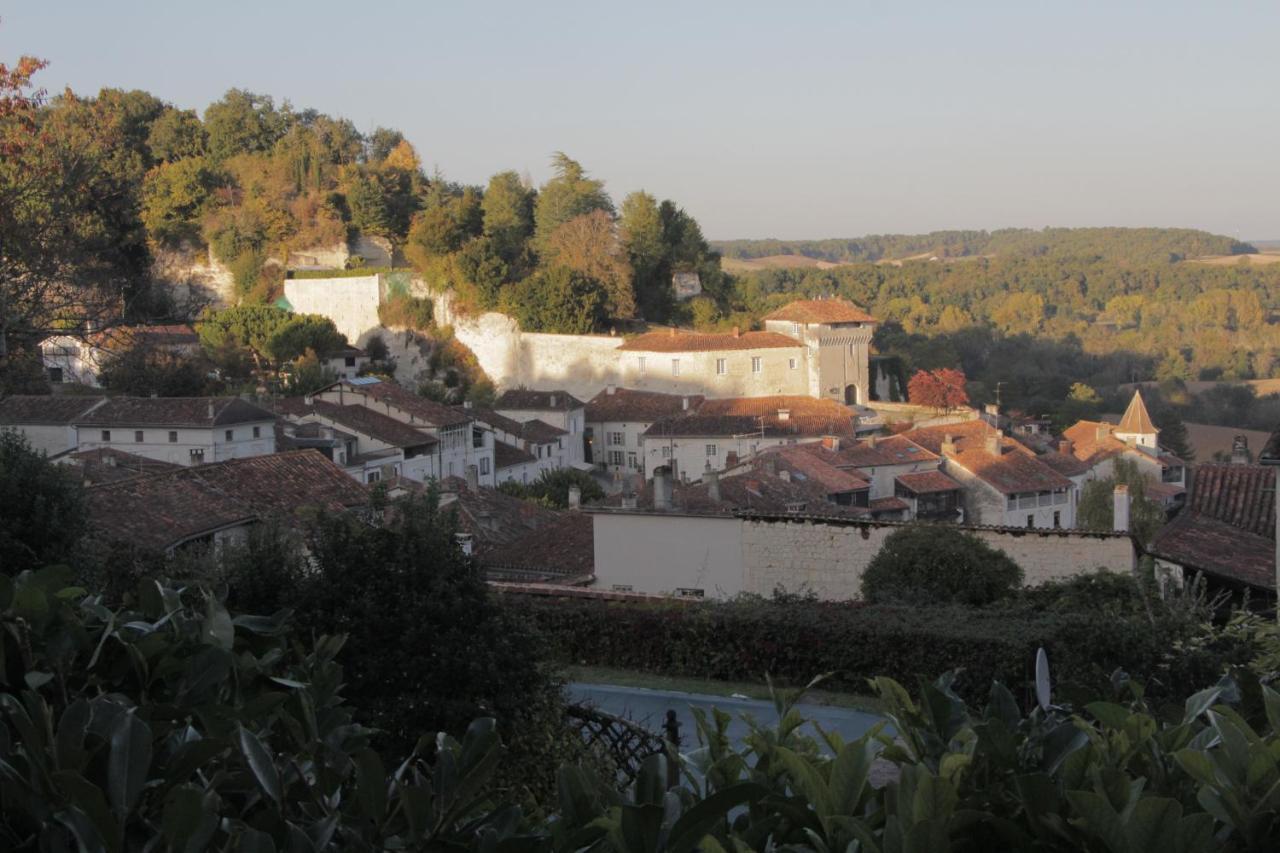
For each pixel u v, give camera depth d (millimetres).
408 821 5332
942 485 63281
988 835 4625
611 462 92312
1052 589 22438
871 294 181125
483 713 12039
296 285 109562
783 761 5156
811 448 63969
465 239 111875
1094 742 4922
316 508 13875
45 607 6770
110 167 44938
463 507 39906
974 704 18141
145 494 28375
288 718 6410
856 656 19188
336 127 129500
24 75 26656
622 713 16828
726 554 27047
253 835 4734
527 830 5941
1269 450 18844
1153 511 56719
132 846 5121
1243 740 4703
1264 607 23391
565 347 99562
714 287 116938
